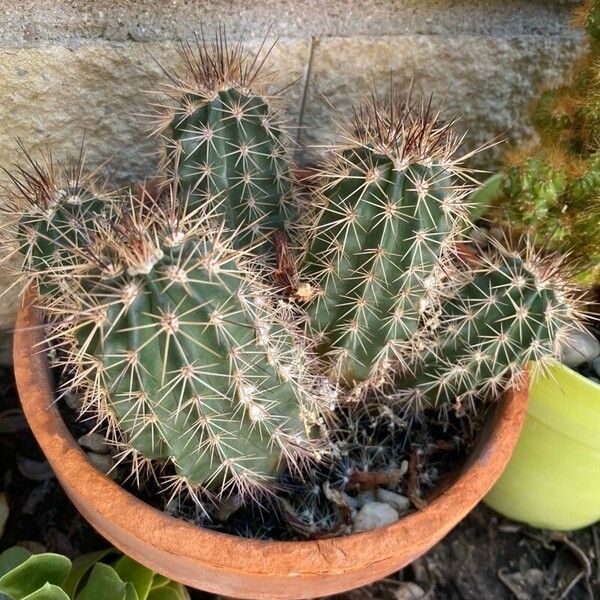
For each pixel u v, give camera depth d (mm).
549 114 335
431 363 287
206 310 209
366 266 251
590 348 337
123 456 252
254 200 285
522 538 401
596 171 302
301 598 270
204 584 261
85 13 307
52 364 264
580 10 339
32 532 365
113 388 211
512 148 423
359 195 243
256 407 230
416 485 288
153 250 203
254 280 234
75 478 243
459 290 282
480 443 285
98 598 285
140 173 364
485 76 401
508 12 382
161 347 206
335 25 355
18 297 336
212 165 272
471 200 339
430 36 375
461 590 378
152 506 260
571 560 394
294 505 279
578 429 323
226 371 220
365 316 261
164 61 332
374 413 304
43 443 250
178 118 273
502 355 272
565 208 314
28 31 300
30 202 264
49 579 284
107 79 326
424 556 387
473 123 418
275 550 233
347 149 257
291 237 294
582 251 315
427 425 310
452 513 251
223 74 275
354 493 290
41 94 317
